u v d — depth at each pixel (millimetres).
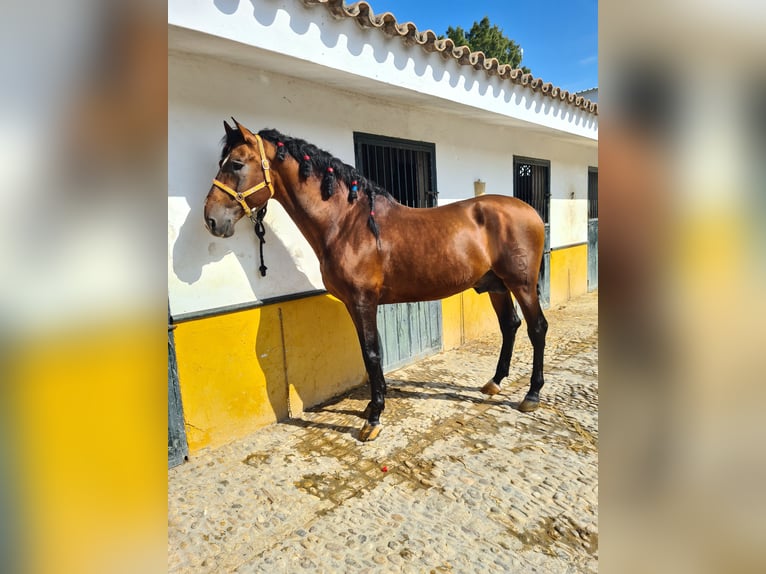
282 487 2238
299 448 2625
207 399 2611
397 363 3896
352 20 2588
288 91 2873
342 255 2568
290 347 3018
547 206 5824
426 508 2033
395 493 2152
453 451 2508
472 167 4484
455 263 2711
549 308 6141
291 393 3045
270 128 2803
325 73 2699
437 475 2281
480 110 3777
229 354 2695
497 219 2822
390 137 3570
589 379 3562
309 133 3014
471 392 3352
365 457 2488
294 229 3025
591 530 1862
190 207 2494
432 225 2707
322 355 3240
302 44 2383
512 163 5055
